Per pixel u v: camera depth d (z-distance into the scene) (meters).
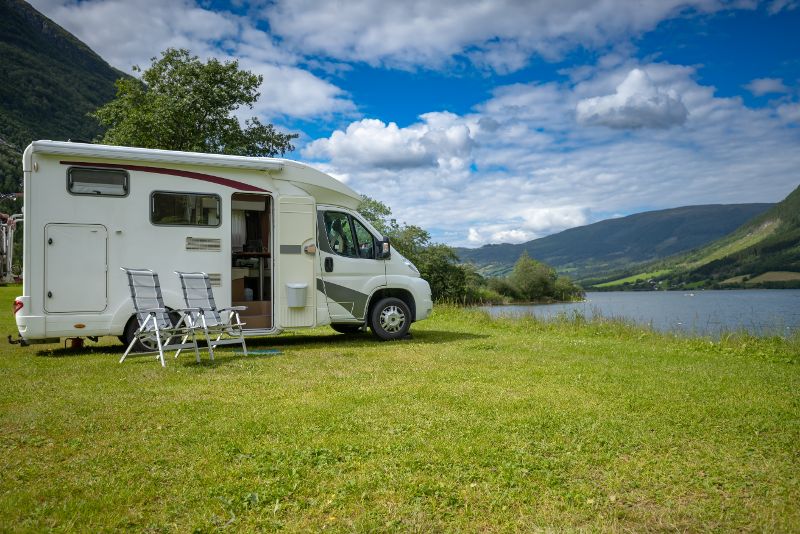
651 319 15.21
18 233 33.81
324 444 4.34
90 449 4.26
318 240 10.72
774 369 8.41
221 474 3.75
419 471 3.82
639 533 3.04
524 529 3.08
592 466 4.00
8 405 5.57
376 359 8.66
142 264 9.37
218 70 31.08
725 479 3.78
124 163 9.28
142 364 8.11
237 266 10.61
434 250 59.16
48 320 8.81
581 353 9.64
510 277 86.38
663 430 4.82
